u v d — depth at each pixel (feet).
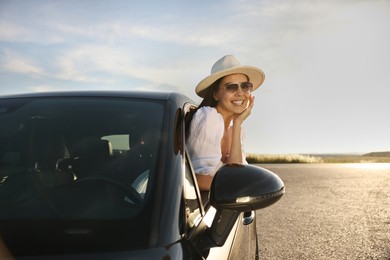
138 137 7.36
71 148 7.49
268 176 6.70
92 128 7.72
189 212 6.62
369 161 109.91
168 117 7.86
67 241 5.37
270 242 20.99
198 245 6.29
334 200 33.55
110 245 5.34
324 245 20.47
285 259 18.25
